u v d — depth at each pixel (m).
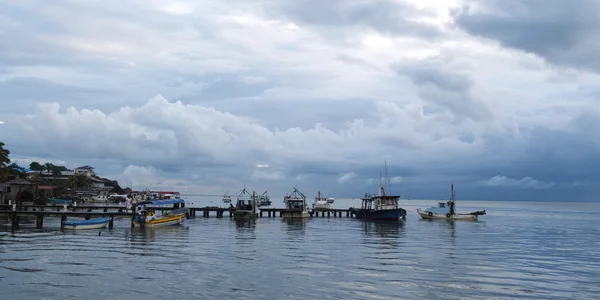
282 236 63.81
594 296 31.86
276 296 30.17
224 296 29.94
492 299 30.55
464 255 48.12
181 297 29.59
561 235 75.06
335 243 56.41
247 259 42.97
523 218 133.75
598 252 52.66
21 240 53.34
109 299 29.00
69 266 38.31
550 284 35.00
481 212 108.19
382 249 51.50
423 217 110.19
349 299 29.72
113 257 42.84
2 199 97.88
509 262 44.34
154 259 42.12
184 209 83.88
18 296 29.38
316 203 125.75
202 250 48.06
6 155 103.81
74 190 157.62
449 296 31.00
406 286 33.34
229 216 106.56
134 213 70.75
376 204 105.00
